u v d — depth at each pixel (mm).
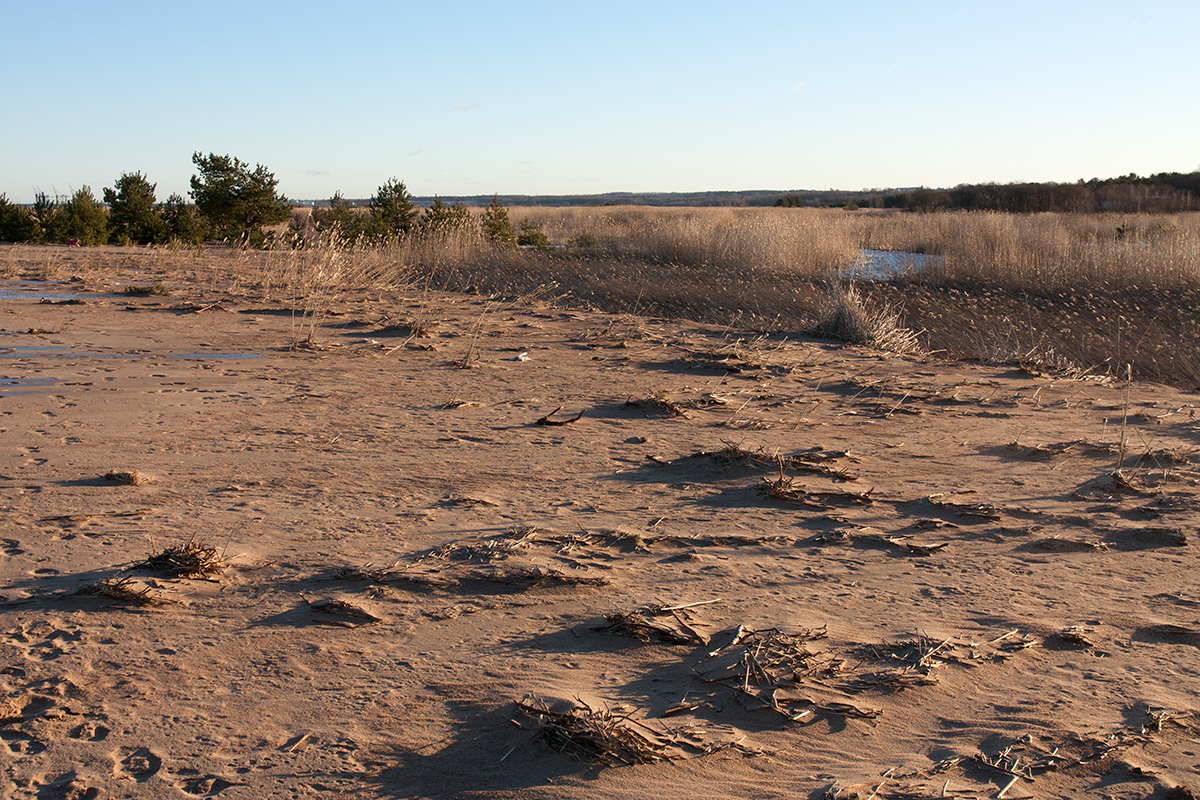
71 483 5426
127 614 3760
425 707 3098
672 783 2699
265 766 2744
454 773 2729
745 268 22422
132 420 6957
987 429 7438
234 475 5707
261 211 32812
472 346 9922
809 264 22812
